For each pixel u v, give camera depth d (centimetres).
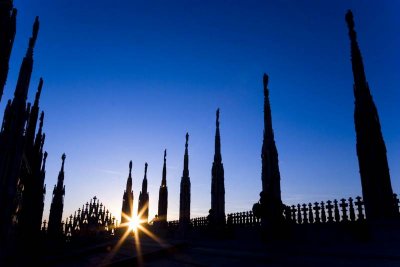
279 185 2322
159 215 4462
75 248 3666
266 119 2531
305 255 1182
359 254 1019
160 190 4566
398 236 1228
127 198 5119
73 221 4888
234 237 2506
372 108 1767
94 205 4962
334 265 927
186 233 3616
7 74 1614
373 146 1689
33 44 1947
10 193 1688
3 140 1712
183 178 3884
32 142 2956
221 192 3219
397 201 1592
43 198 3183
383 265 831
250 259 1270
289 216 1995
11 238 2095
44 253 3061
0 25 1577
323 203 1747
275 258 1197
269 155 2406
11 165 1708
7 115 1758
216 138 3500
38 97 3077
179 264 1480
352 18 1970
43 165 3344
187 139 4078
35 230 3020
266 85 2634
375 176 1639
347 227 1489
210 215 3114
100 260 2234
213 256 1555
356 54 1888
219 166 3341
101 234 4716
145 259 1814
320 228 1656
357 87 1834
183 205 3762
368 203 1628
